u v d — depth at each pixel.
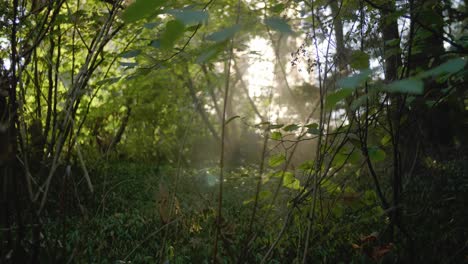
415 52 3.26
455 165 7.95
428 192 5.52
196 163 14.53
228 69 2.10
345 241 4.04
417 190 5.66
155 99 10.02
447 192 5.71
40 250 2.88
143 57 2.77
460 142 9.59
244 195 7.12
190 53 2.47
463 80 2.96
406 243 3.77
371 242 3.57
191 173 10.28
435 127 6.24
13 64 2.54
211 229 4.01
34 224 2.61
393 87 1.12
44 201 2.51
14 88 2.53
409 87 1.08
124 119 10.05
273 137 2.77
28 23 3.26
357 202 3.41
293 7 2.92
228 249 2.92
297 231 3.93
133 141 12.23
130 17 1.23
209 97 12.20
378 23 3.18
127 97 9.12
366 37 3.21
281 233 2.67
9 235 2.69
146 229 5.02
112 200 6.86
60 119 2.57
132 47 3.16
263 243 4.03
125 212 6.23
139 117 10.81
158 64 2.58
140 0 1.20
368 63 2.59
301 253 3.60
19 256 2.67
